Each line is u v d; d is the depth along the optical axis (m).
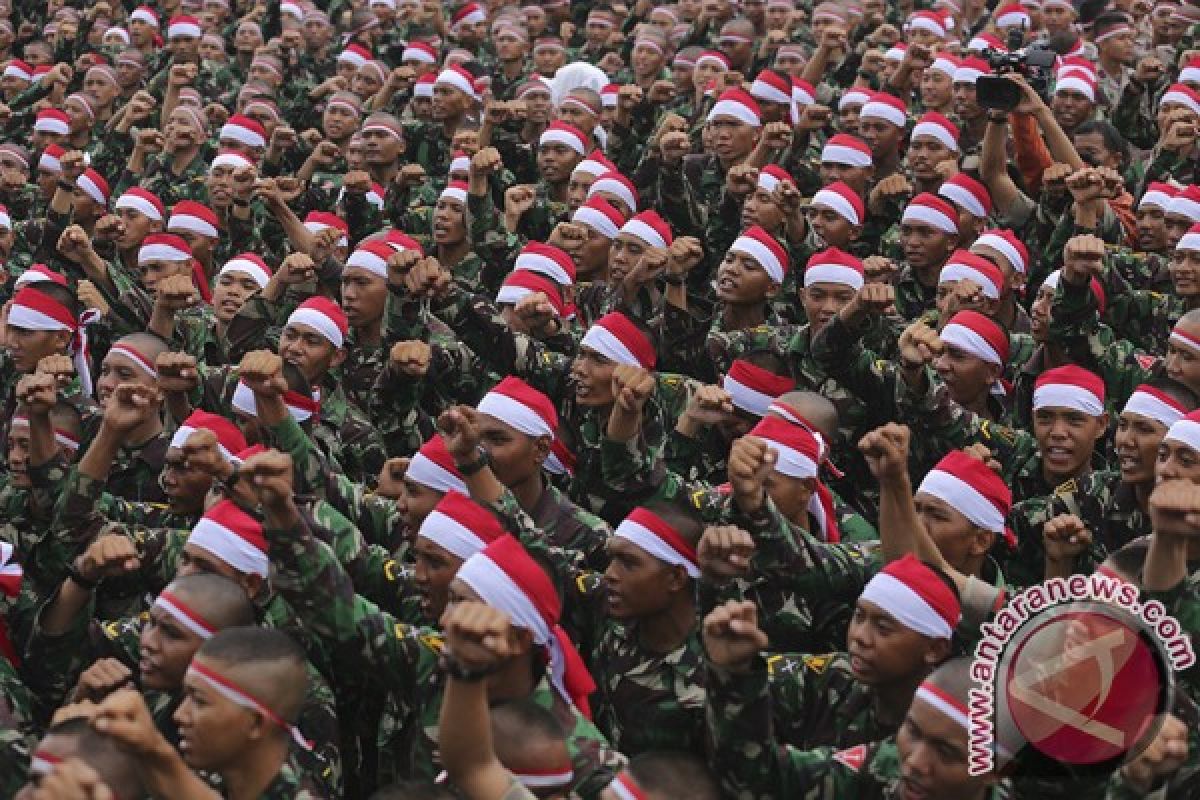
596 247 10.59
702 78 14.62
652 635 5.89
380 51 17.84
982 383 8.42
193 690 4.82
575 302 10.23
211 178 12.12
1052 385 7.61
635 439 6.97
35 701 6.07
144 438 7.83
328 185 13.30
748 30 15.70
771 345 8.70
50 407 6.54
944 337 8.41
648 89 15.92
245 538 5.88
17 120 16.23
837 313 8.17
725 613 4.76
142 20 18.36
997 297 9.40
